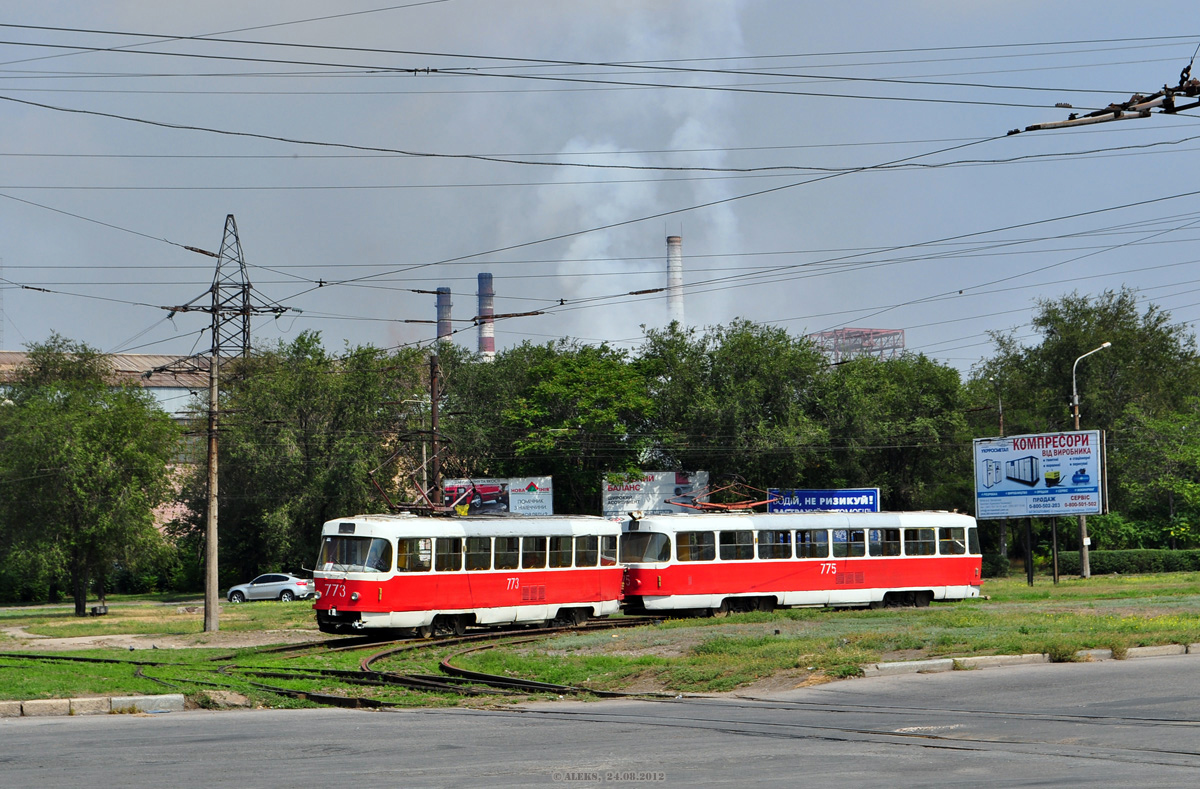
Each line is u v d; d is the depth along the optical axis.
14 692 18.12
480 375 81.38
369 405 75.19
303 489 73.44
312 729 15.30
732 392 77.06
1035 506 59.19
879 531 44.03
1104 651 23.47
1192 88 19.80
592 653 27.44
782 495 73.81
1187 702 16.69
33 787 10.75
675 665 23.03
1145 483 82.69
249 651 30.38
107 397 59.66
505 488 71.81
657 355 80.38
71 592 82.75
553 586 37.78
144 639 36.72
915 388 81.62
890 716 16.06
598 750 13.14
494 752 13.04
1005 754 12.46
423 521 35.16
